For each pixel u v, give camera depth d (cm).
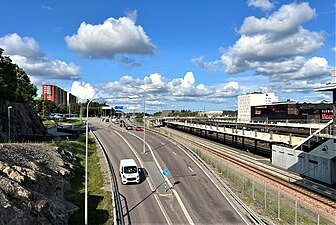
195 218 2653
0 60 6112
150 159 4894
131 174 3591
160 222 2570
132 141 6719
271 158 5628
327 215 2772
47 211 2100
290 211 2828
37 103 15500
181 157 5025
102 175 3903
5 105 5806
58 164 3669
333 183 3825
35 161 3127
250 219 2623
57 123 12038
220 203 3006
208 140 9038
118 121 13450
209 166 4322
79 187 3394
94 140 6906
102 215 2642
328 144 4066
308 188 3612
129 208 2878
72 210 2612
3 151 2850
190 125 10288
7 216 1750
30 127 6606
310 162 4272
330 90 3862
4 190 1909
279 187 3697
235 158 5681
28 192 2030
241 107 15488
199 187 3497
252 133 6425
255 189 3512
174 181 3722
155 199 3116
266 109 9831
